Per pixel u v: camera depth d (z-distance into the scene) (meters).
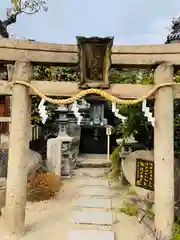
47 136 11.80
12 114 4.13
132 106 6.24
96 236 3.97
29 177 6.23
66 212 5.19
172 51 4.11
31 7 7.76
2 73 5.20
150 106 5.49
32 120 8.64
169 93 4.02
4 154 5.73
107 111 16.44
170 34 9.48
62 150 8.68
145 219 4.54
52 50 4.20
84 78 3.98
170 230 3.86
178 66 4.21
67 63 4.23
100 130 15.48
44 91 4.19
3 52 4.19
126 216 4.99
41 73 8.45
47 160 8.13
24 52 4.19
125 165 5.74
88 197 6.41
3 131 6.85
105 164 11.66
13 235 3.92
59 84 4.20
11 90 4.21
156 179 4.01
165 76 4.06
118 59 4.16
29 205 5.62
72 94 4.18
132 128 6.74
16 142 4.08
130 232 4.19
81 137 15.45
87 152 15.34
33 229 4.23
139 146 7.22
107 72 3.93
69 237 3.93
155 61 4.12
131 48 4.16
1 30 6.91
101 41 3.70
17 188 4.02
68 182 8.23
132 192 5.87
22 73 4.15
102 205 5.71
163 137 3.97
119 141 8.01
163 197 3.91
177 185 4.83
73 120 13.60
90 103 15.54
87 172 10.18
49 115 9.64
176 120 5.41
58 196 6.46
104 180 8.61
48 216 4.92
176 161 5.11
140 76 6.57
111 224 4.53
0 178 5.47
